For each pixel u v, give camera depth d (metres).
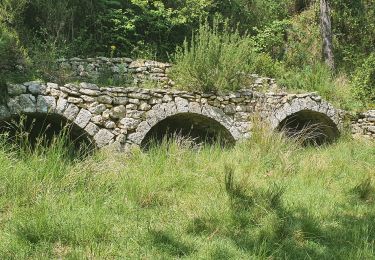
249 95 8.96
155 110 7.74
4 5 8.61
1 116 6.32
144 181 5.01
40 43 8.86
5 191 4.24
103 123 7.18
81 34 9.91
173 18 11.16
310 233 3.98
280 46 13.66
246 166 6.34
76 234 3.55
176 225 4.04
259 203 4.52
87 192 4.54
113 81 8.47
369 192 5.50
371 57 12.23
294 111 9.49
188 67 8.61
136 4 10.74
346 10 14.64
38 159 4.82
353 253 3.57
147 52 10.45
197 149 7.39
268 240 3.74
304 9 15.40
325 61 13.11
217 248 3.55
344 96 10.98
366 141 9.90
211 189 5.09
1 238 3.45
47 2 9.34
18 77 7.03
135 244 3.57
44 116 7.08
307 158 7.00
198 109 8.28
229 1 13.30
